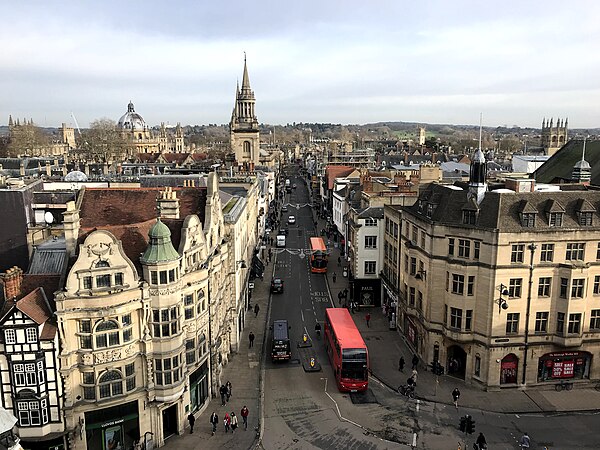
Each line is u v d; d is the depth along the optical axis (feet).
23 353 122.11
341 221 379.76
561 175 272.10
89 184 262.67
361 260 258.37
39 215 193.06
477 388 174.60
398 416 158.20
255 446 142.20
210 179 175.01
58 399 126.21
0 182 212.64
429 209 189.57
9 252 174.19
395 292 228.02
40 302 126.72
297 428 151.74
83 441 129.80
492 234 164.45
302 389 175.42
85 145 590.55
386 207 247.70
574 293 168.55
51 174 350.43
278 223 492.54
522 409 161.68
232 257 195.42
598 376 175.83
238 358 199.72
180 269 140.56
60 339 124.26
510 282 167.84
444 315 181.37
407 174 376.89
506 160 567.59
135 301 130.93
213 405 164.35
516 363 173.58
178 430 146.20
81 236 142.82
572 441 144.77
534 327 171.01
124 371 132.16
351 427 152.25
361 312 252.01
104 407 130.93
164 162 572.51
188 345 148.56
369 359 198.08
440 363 184.75
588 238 168.35
